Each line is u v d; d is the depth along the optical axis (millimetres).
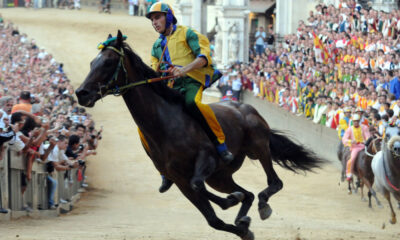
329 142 20719
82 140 15258
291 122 24094
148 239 8547
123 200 16375
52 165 12508
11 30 43438
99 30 47969
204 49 7453
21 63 34000
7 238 7957
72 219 12141
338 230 10922
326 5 30453
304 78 23359
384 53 20812
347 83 20188
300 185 18453
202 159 7203
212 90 33125
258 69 30031
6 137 9891
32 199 11758
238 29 33031
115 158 22172
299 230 10594
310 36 26516
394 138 11516
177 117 7246
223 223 7484
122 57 7055
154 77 7375
